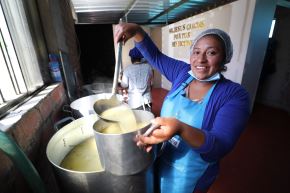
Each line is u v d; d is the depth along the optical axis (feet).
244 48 7.34
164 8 10.39
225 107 2.00
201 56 2.18
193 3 9.61
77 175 1.73
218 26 8.52
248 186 5.36
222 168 6.07
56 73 4.33
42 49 4.26
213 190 5.23
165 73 3.18
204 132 1.59
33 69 3.67
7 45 2.81
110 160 1.61
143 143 1.49
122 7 9.49
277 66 10.81
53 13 4.33
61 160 2.60
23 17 3.48
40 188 1.68
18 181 1.85
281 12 10.11
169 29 13.21
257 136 7.99
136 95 5.61
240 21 7.30
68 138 2.77
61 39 4.55
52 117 3.25
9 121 2.02
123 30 2.51
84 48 12.38
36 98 2.99
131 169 1.66
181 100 2.47
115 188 1.85
